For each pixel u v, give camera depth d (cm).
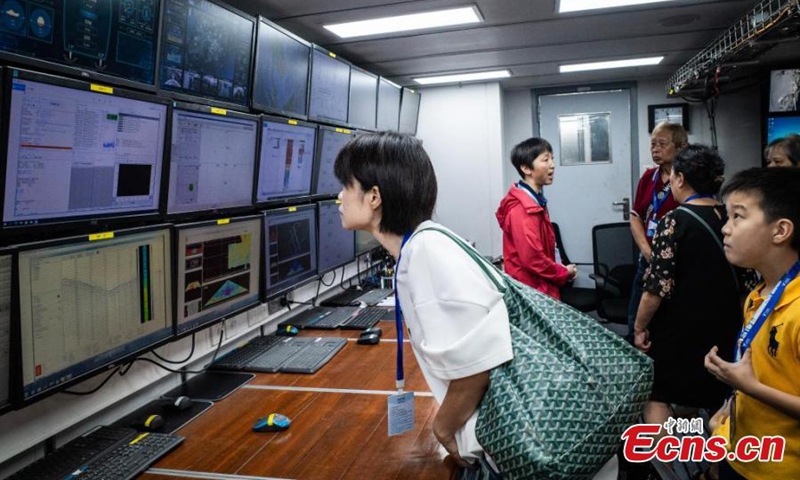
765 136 438
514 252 252
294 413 155
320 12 277
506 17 296
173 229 164
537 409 94
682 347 186
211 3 186
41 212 127
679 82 408
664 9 294
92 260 136
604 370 100
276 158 231
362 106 345
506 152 548
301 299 273
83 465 126
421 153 109
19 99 117
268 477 121
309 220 257
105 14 142
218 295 190
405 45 346
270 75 230
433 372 99
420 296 100
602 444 96
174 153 169
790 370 122
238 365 193
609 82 521
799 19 222
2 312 116
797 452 123
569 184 541
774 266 128
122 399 162
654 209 278
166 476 123
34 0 123
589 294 450
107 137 141
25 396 121
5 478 122
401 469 123
